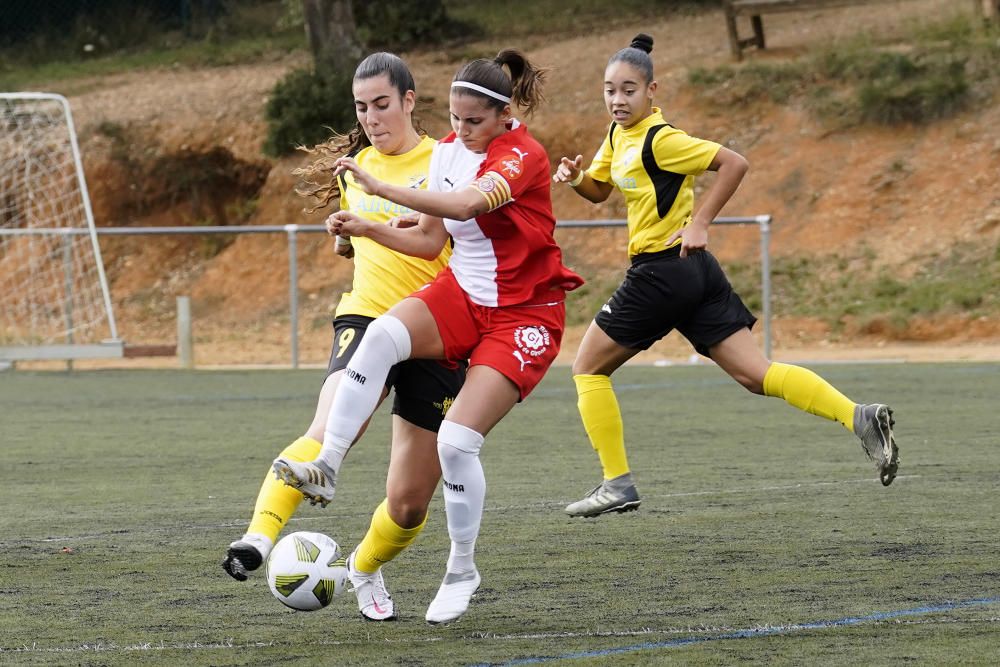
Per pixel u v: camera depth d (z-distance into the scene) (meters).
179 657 11.45
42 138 81.44
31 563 15.77
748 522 18.06
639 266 17.59
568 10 88.62
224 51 92.62
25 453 26.98
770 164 69.00
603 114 73.94
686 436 28.41
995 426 29.12
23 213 78.12
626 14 86.75
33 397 39.84
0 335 61.34
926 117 68.06
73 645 11.87
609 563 15.46
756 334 59.69
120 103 85.12
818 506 19.30
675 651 11.44
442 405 13.02
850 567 14.99
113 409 36.09
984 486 20.95
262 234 74.81
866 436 16.45
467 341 12.66
